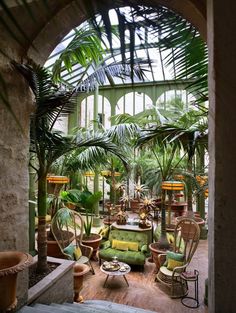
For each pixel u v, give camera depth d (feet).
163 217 15.23
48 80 6.88
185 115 14.10
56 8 4.95
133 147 14.87
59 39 6.19
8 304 5.05
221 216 3.08
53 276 8.22
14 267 4.95
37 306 6.93
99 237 17.22
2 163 6.12
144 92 28.63
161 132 11.84
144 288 12.87
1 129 6.06
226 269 3.05
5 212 6.21
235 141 3.02
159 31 3.28
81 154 16.53
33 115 7.72
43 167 8.95
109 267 13.10
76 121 30.81
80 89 8.49
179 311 10.82
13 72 6.23
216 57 3.05
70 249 13.19
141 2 2.51
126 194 26.23
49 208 16.07
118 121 18.01
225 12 3.04
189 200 20.03
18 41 2.03
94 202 17.02
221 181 3.06
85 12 2.61
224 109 3.04
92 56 8.59
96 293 12.35
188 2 4.19
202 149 13.37
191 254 12.59
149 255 16.90
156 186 23.24
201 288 12.76
